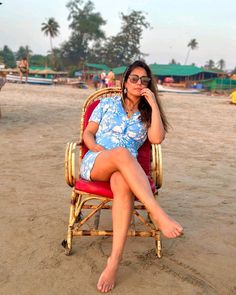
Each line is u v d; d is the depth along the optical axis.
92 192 2.98
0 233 3.43
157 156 3.27
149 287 2.67
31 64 92.38
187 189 4.93
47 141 7.54
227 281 2.78
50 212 3.96
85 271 2.85
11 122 9.69
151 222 3.54
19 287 2.62
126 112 3.35
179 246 3.32
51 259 3.01
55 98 18.45
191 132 9.79
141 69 3.28
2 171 5.32
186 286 2.69
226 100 27.58
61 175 5.29
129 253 3.15
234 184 5.23
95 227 3.48
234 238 3.52
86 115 3.57
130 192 2.79
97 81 36.38
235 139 9.05
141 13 90.38
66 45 93.56
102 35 93.31
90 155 3.15
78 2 92.25
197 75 60.38
